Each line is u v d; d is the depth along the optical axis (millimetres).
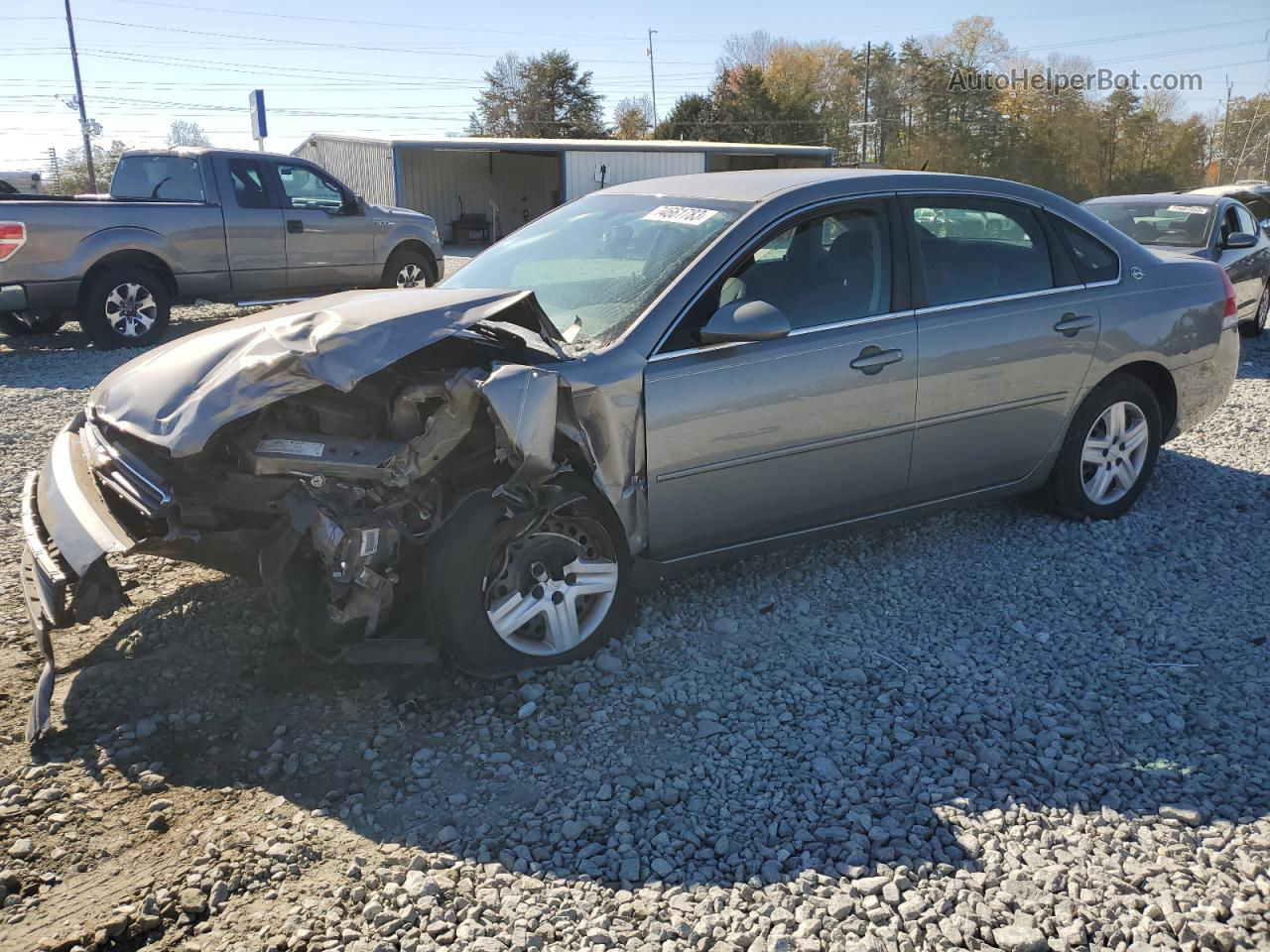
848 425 4160
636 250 4219
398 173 35281
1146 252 5258
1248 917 2480
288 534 3244
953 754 3219
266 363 3277
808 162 42406
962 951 2400
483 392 3227
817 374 4031
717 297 3912
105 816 2924
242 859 2734
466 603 3422
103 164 60844
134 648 3895
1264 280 11281
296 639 3533
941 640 4004
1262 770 3105
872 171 4586
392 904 2561
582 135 73875
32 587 3443
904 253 4379
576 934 2457
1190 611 4227
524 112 72562
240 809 2961
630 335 3723
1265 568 4648
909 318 4312
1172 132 70062
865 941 2410
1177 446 6707
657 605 4281
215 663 3766
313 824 2881
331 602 3320
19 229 9922
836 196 4301
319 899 2574
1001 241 4715
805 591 4434
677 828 2873
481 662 3496
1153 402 5207
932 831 2836
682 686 3639
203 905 2566
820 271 4195
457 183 41969
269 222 11695
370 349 3283
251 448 3396
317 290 12539
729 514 3996
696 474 3852
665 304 3814
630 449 3686
